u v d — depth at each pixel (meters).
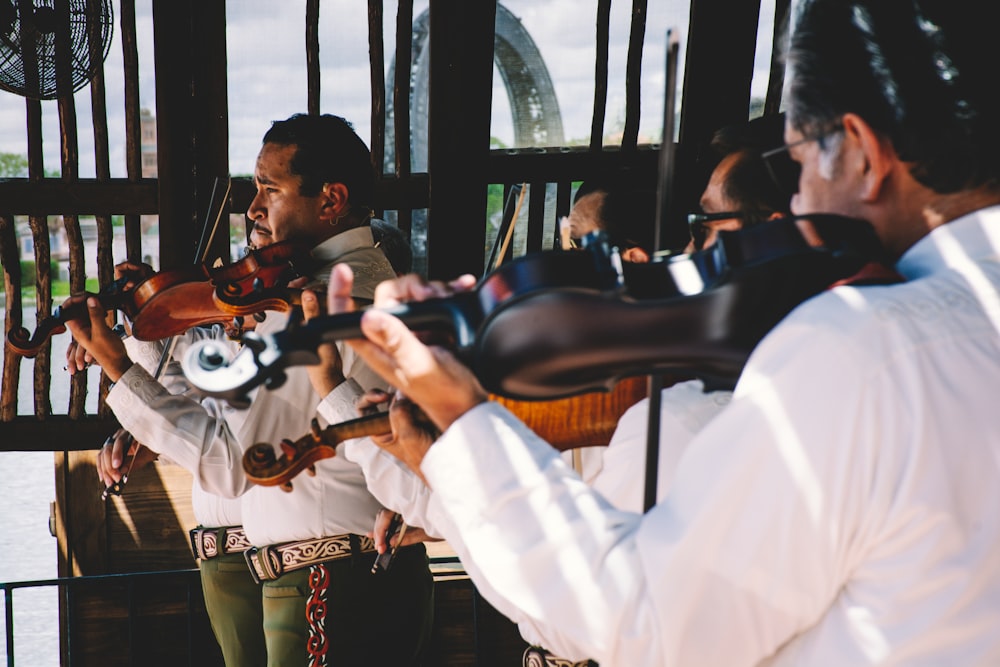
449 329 1.15
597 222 2.10
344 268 1.08
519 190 2.62
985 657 0.87
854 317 0.91
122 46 3.46
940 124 0.97
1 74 3.28
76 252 3.61
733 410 0.94
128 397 2.36
